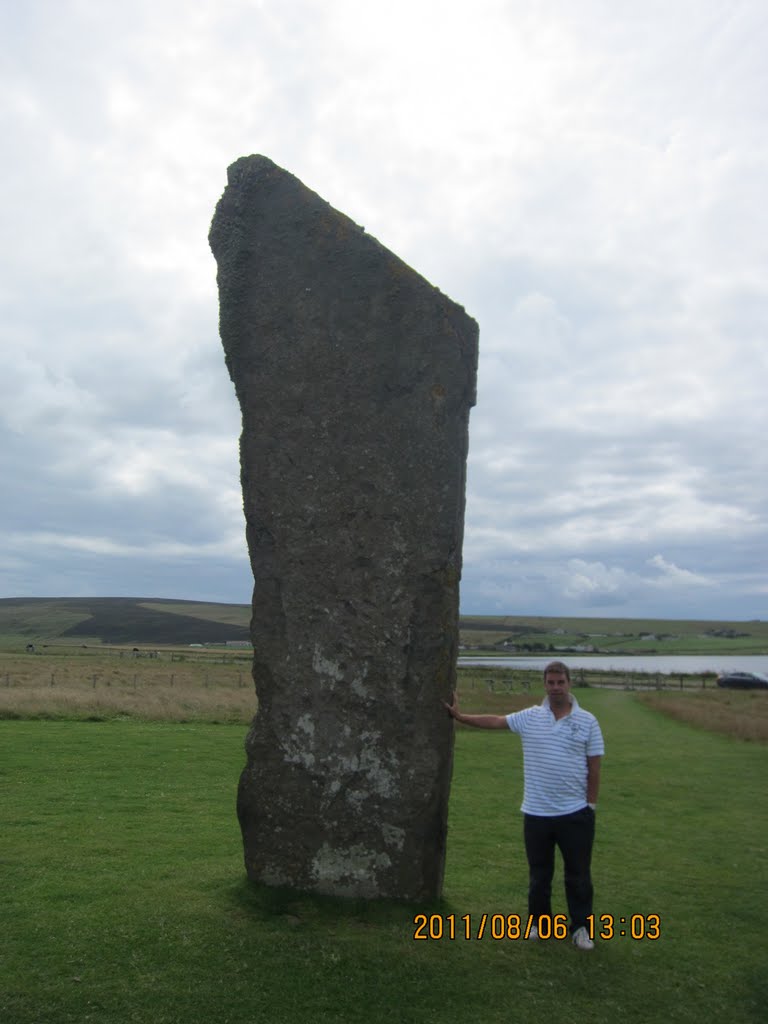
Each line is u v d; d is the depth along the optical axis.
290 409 6.48
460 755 16.58
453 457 6.21
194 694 27.88
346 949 5.41
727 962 5.75
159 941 5.47
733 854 8.97
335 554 6.30
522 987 5.12
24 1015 4.52
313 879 6.16
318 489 6.38
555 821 5.77
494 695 31.19
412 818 6.04
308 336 6.51
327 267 6.52
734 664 95.19
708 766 15.94
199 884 6.61
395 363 6.35
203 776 12.48
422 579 6.16
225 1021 4.55
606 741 20.06
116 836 8.47
